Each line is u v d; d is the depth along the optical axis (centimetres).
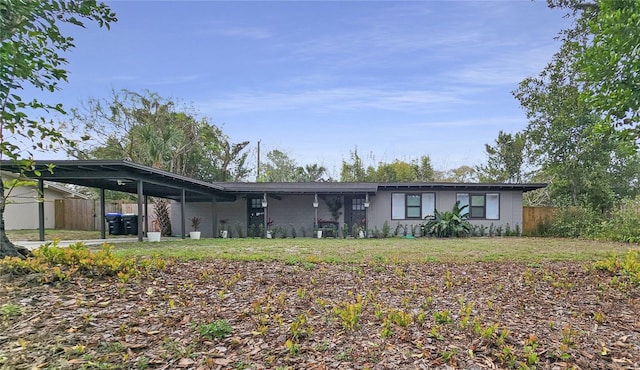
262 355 262
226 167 2503
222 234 1565
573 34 1462
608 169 2062
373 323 329
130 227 1623
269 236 1505
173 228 1709
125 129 1912
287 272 555
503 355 265
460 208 1552
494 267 640
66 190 2017
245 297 407
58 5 388
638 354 280
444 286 489
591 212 1536
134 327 303
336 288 469
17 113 351
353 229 1548
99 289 399
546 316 367
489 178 2520
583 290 473
